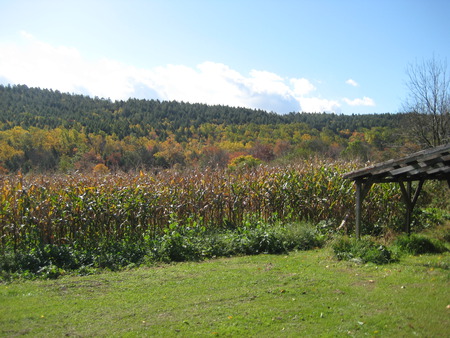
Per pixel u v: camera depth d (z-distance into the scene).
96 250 9.74
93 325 5.31
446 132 24.58
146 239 10.02
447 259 8.41
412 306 5.56
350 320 5.19
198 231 11.31
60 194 10.74
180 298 6.43
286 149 55.84
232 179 13.89
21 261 8.43
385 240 10.79
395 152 27.50
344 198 13.69
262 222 12.90
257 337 4.78
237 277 7.69
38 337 4.92
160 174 14.09
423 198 17.05
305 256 9.61
